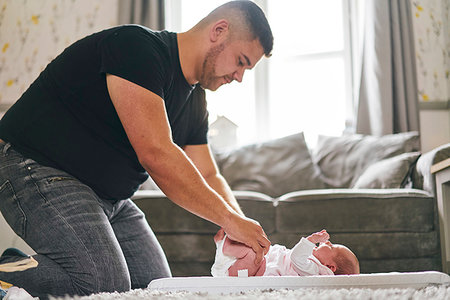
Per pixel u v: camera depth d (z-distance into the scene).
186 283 1.33
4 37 4.25
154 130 1.43
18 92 4.19
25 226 1.53
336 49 4.18
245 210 2.85
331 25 4.20
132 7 3.96
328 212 2.77
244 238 1.42
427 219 2.75
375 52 3.71
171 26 4.29
